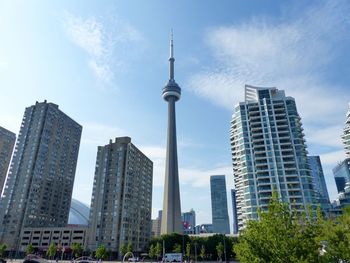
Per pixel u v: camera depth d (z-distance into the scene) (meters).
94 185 168.75
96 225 156.75
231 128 164.00
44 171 185.00
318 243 20.16
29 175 177.50
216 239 145.25
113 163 170.50
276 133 147.75
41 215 178.38
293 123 150.50
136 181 175.00
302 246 18.66
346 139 164.50
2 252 136.75
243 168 144.50
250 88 172.25
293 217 20.64
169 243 141.62
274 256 19.17
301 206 22.42
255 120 155.12
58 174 197.25
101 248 117.81
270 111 154.88
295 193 131.75
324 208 141.25
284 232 19.59
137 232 165.38
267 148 145.00
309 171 139.50
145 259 144.62
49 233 163.38
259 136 149.62
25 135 191.38
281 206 21.03
